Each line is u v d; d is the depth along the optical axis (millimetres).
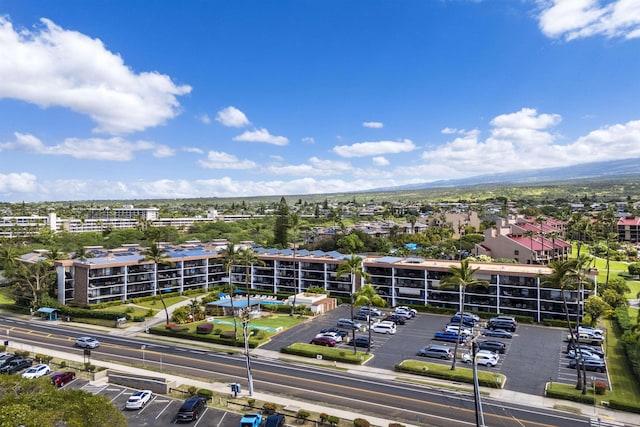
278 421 45406
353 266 78125
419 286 103688
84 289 104188
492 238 146375
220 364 67688
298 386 58188
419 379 60875
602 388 54625
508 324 84938
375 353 72500
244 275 129000
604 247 169375
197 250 140125
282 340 80500
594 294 92625
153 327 88500
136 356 71625
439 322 91812
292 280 120938
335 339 77250
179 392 56062
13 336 84250
